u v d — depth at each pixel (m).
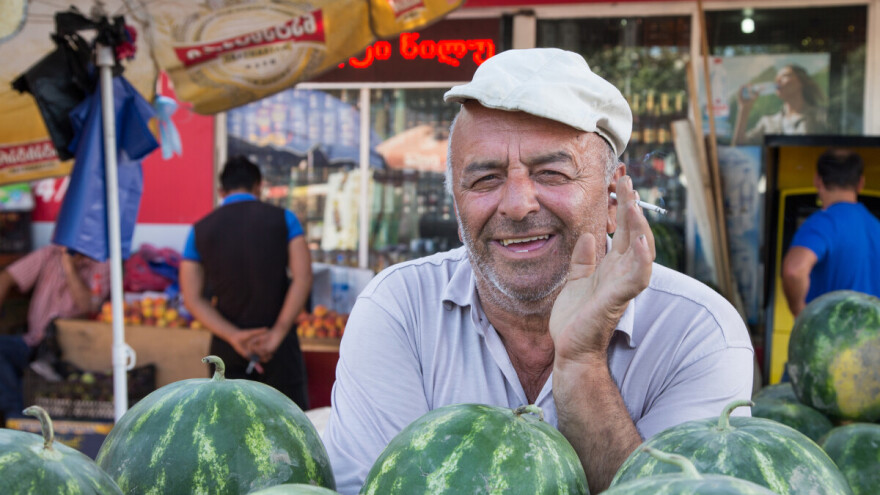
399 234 7.71
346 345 1.85
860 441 2.17
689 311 1.73
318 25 4.03
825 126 6.58
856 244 4.88
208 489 1.21
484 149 1.58
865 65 6.47
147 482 1.22
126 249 4.25
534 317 1.70
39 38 4.25
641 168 6.93
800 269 4.83
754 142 6.69
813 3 6.52
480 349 1.80
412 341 1.84
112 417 6.04
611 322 1.42
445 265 1.94
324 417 3.26
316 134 7.73
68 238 3.84
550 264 1.62
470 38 7.18
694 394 1.64
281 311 5.33
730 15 6.70
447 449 1.13
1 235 7.66
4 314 7.38
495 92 1.53
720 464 1.09
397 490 1.12
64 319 6.93
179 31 4.19
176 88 4.28
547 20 6.99
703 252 6.76
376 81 7.50
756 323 6.67
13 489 0.94
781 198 5.59
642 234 1.39
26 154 4.56
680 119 6.84
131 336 6.70
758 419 1.21
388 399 1.76
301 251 5.40
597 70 6.95
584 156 1.60
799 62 6.59
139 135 4.11
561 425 1.46
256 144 7.77
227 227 5.23
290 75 4.14
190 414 1.27
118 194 4.12
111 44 3.92
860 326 2.77
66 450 1.04
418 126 7.59
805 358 2.85
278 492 0.95
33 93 3.98
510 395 1.78
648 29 6.85
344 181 7.73
